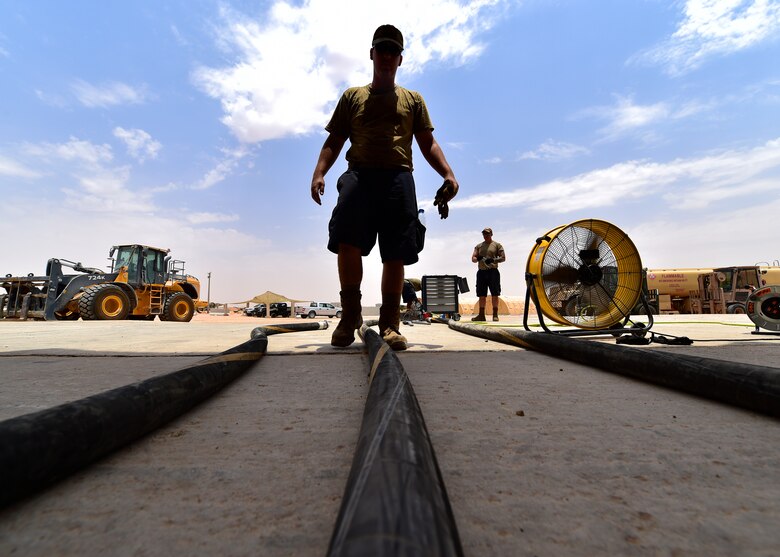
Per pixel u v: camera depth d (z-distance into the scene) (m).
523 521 0.84
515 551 0.73
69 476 1.06
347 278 3.65
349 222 3.46
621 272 4.52
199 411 1.68
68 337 5.57
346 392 2.01
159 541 0.78
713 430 1.41
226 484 1.02
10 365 2.80
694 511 0.88
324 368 2.68
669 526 0.82
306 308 40.12
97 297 13.68
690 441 1.30
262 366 2.76
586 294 4.39
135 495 0.96
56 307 14.66
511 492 0.96
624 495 0.95
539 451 1.22
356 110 3.65
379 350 2.41
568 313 4.37
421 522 0.62
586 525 0.82
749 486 0.99
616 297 4.48
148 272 16.67
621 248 4.50
